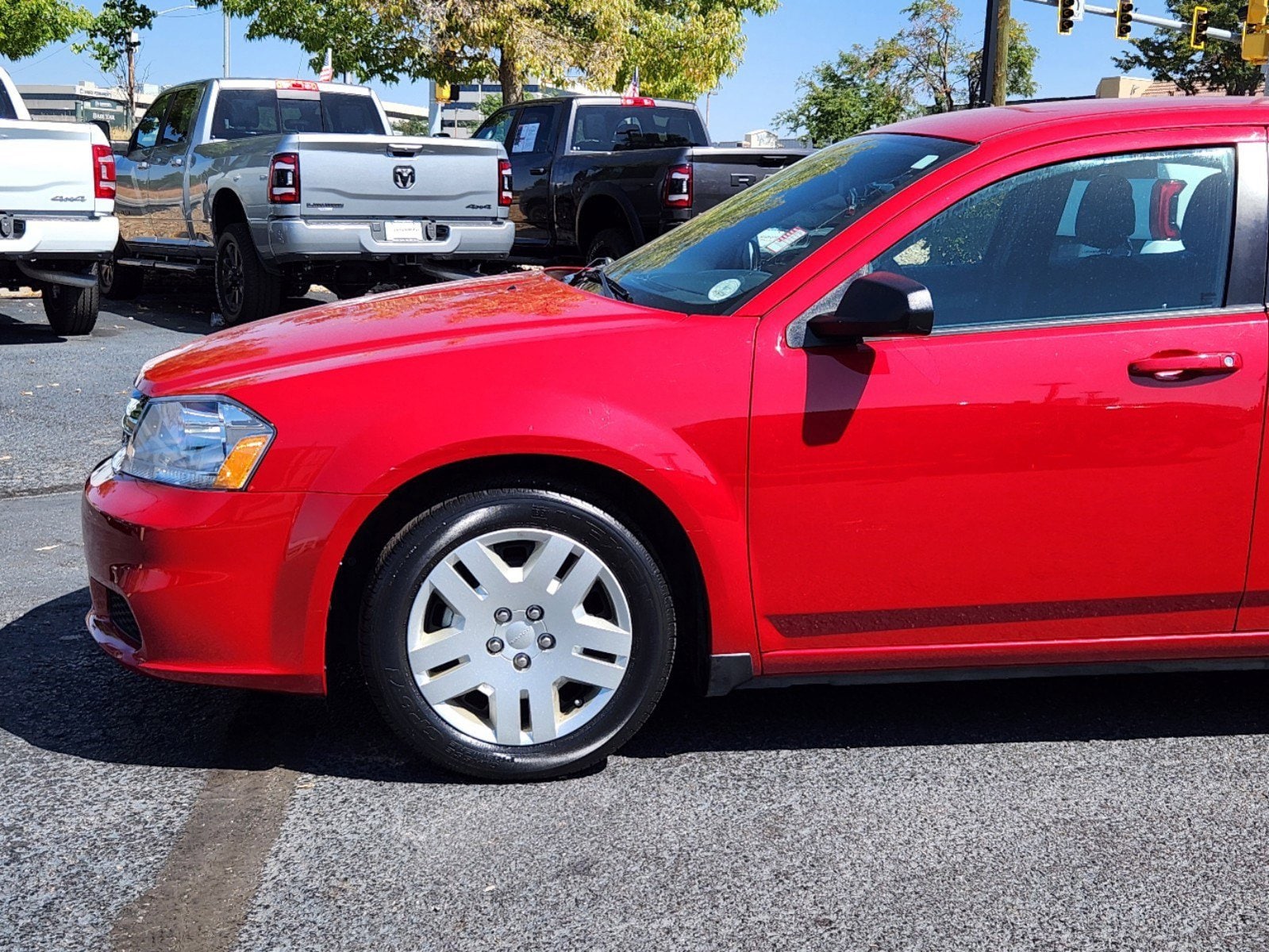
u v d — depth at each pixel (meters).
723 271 3.34
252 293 10.62
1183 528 3.16
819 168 3.74
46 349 10.02
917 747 3.40
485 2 20.45
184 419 3.04
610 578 3.07
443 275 10.38
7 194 9.49
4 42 31.50
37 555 4.89
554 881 2.70
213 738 3.38
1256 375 3.12
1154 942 2.51
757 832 2.92
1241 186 3.23
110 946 2.45
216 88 11.63
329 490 2.94
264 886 2.67
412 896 2.63
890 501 3.08
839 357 3.06
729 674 3.19
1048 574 3.16
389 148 9.90
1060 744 3.43
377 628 3.00
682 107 13.65
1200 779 3.22
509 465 3.04
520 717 3.10
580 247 12.35
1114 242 3.21
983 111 3.64
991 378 3.07
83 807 3.00
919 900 2.65
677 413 3.01
